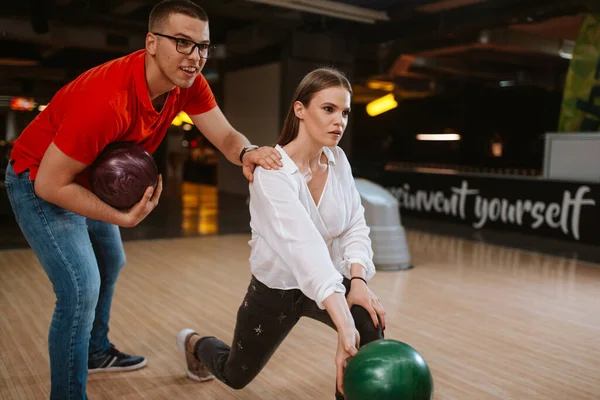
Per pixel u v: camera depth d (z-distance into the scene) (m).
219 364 2.01
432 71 12.34
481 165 14.97
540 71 12.55
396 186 8.31
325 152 1.72
